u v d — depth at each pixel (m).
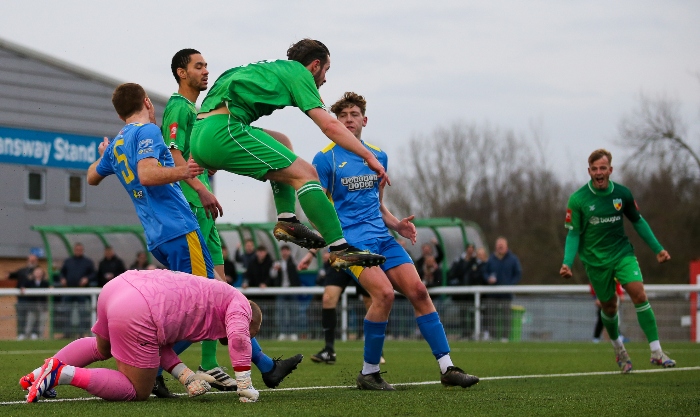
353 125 12.74
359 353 22.45
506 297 29.52
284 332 29.94
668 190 66.12
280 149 10.30
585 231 16.33
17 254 50.53
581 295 32.38
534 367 17.53
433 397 10.63
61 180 52.28
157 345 9.74
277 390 11.93
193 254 10.97
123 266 31.91
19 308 31.50
